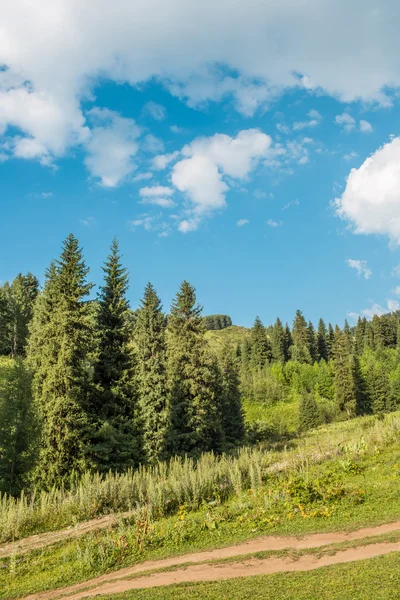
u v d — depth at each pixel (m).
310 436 45.00
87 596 9.54
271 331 141.12
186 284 41.78
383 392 79.00
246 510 14.88
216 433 38.62
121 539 12.80
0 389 23.45
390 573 7.77
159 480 19.88
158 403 35.06
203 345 40.31
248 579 9.09
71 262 28.39
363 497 14.25
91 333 27.78
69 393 25.00
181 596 8.35
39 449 23.38
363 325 150.25
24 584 11.26
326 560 9.82
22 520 15.97
